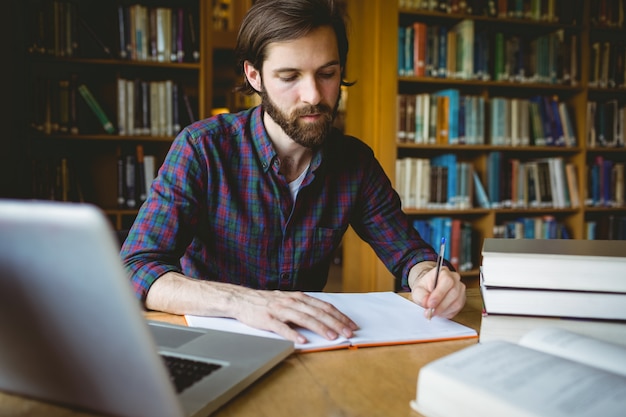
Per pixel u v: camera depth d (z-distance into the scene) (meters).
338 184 1.42
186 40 3.07
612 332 0.77
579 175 3.62
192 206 1.26
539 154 3.77
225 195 1.33
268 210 1.35
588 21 3.54
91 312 0.43
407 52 3.27
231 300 0.91
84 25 2.92
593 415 0.47
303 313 0.85
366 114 3.45
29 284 0.43
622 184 3.72
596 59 3.63
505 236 3.49
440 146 3.33
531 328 0.79
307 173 1.34
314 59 1.12
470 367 0.57
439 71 3.32
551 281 0.78
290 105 1.16
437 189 3.37
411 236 1.44
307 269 1.40
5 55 2.71
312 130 1.17
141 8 2.98
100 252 0.40
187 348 0.72
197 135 1.31
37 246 0.41
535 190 3.53
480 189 3.44
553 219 3.62
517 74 3.46
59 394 0.51
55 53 2.88
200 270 1.37
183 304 0.93
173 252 1.18
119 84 2.97
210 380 0.62
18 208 0.40
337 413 0.58
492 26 3.59
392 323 0.91
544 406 0.48
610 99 3.88
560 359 0.60
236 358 0.69
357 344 0.80
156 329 0.80
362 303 1.03
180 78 3.27
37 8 2.84
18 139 2.83
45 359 0.48
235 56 1.30
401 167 3.31
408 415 0.58
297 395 0.63
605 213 3.91
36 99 2.86
